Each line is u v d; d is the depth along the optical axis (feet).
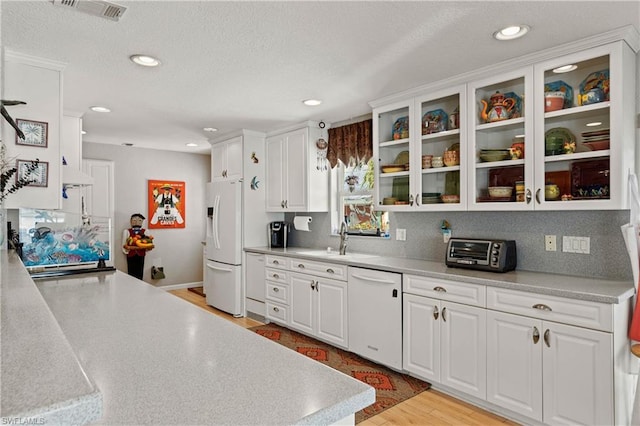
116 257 18.88
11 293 3.85
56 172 8.38
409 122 10.44
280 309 13.96
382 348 10.21
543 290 7.16
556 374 7.05
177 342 4.34
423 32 7.04
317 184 14.34
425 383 9.57
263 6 6.15
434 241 11.31
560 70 7.82
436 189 9.96
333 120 13.87
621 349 6.66
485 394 8.04
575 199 7.59
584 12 6.33
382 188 11.27
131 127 14.87
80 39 7.29
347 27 6.85
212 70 8.87
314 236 15.61
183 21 6.63
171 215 20.66
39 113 8.18
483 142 9.12
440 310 8.85
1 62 7.45
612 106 7.09
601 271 8.13
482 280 8.07
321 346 12.26
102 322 5.12
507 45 7.58
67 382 1.98
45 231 8.75
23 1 5.96
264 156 16.12
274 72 9.04
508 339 7.69
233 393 3.11
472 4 6.09
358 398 3.08
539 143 8.02
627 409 6.87
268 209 16.03
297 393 3.12
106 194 18.62
